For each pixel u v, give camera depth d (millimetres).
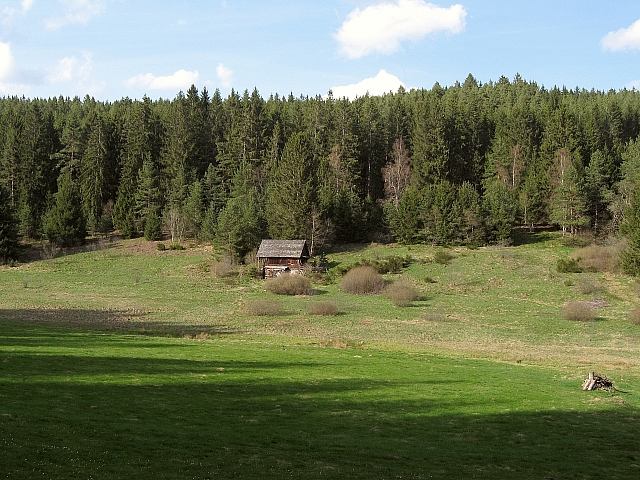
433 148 133875
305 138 121625
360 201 124438
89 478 15398
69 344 41000
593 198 118250
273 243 106438
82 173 137125
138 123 141375
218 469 17500
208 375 32750
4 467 15406
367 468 19141
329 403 28312
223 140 151750
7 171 132250
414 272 97875
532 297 83812
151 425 21594
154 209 124938
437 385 34531
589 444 24469
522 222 127500
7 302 76188
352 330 62188
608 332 63125
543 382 37344
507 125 146500
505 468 20656
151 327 59438
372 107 160500
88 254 115062
